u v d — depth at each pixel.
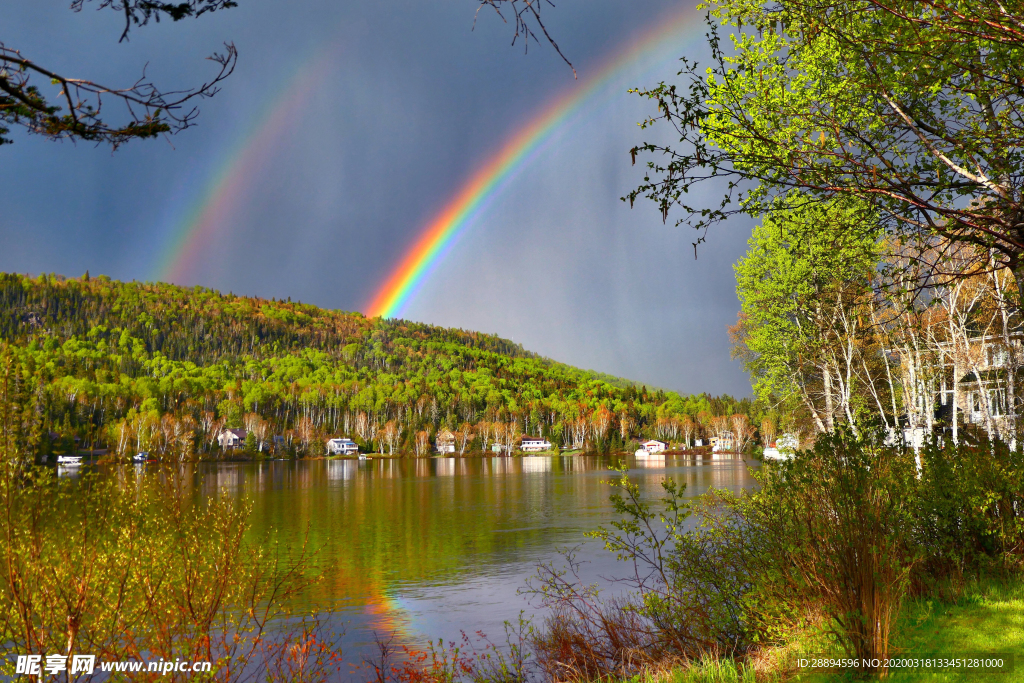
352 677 11.92
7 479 6.21
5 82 4.07
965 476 9.50
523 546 32.47
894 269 7.62
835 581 6.50
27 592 6.19
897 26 6.62
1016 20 5.50
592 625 9.88
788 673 6.39
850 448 7.86
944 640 6.57
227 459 163.25
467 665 11.91
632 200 7.18
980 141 6.71
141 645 6.58
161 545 6.80
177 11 4.27
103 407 149.88
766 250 28.16
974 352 24.45
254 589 7.83
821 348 26.91
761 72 7.94
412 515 47.81
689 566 8.74
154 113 4.32
